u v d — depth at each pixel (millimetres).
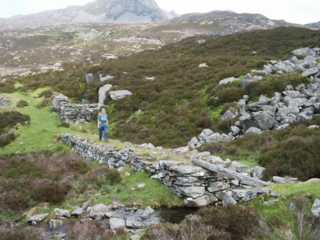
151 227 9297
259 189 11352
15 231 10633
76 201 13844
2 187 14883
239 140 19953
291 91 26141
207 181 13266
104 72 42969
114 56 95438
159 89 34125
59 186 14680
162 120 27203
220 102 27594
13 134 25828
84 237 10539
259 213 9219
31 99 38938
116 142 20672
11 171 17859
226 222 8570
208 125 24938
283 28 57719
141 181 14906
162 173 14461
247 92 27812
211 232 8211
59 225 11836
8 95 41094
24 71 83938
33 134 26172
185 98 30875
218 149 19109
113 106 32594
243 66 35781
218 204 12711
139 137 25266
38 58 111688
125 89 35500
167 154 16719
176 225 9086
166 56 52906
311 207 9109
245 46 50062
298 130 18703
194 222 8758
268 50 46562
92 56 103812
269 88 27109
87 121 31594
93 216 12242
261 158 16062
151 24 189500
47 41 149750
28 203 13758
